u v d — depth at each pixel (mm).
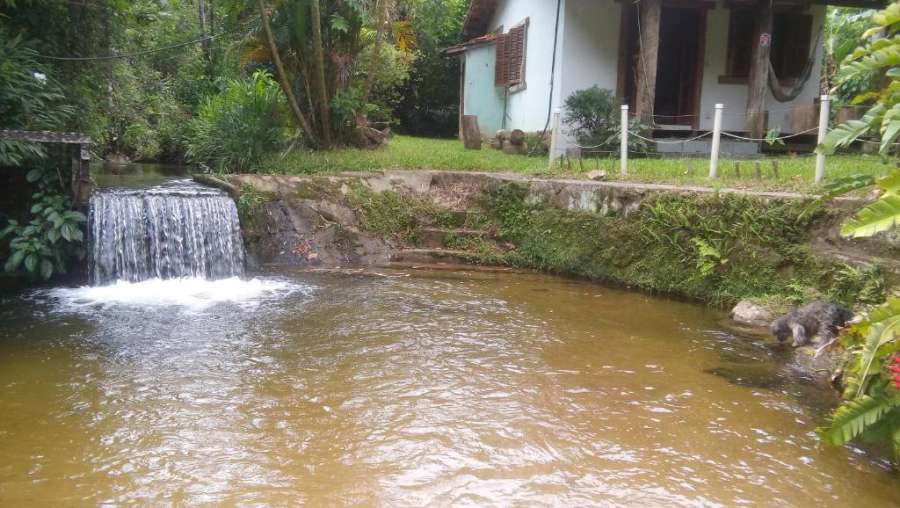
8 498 3986
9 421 4977
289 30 12773
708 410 5512
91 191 9383
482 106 19953
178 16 19875
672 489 4301
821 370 6402
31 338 6809
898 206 4301
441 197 11820
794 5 14875
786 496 4273
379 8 13398
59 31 10430
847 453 4867
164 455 4539
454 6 23797
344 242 10992
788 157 13031
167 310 7941
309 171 11914
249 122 12367
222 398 5469
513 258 10883
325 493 4125
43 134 8391
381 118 19969
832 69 17328
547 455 4680
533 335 7320
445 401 5516
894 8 4781
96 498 4016
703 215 8859
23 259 8672
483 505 4039
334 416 5184
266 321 7590
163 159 18719
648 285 9289
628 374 6250
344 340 6980
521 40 16969
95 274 9008
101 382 5734
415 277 10008
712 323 7883
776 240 8164
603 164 11844
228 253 10031
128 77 14023
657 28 13180
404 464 4488
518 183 11141
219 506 3959
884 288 6984
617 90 14836
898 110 4543
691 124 15141
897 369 4164
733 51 14930
